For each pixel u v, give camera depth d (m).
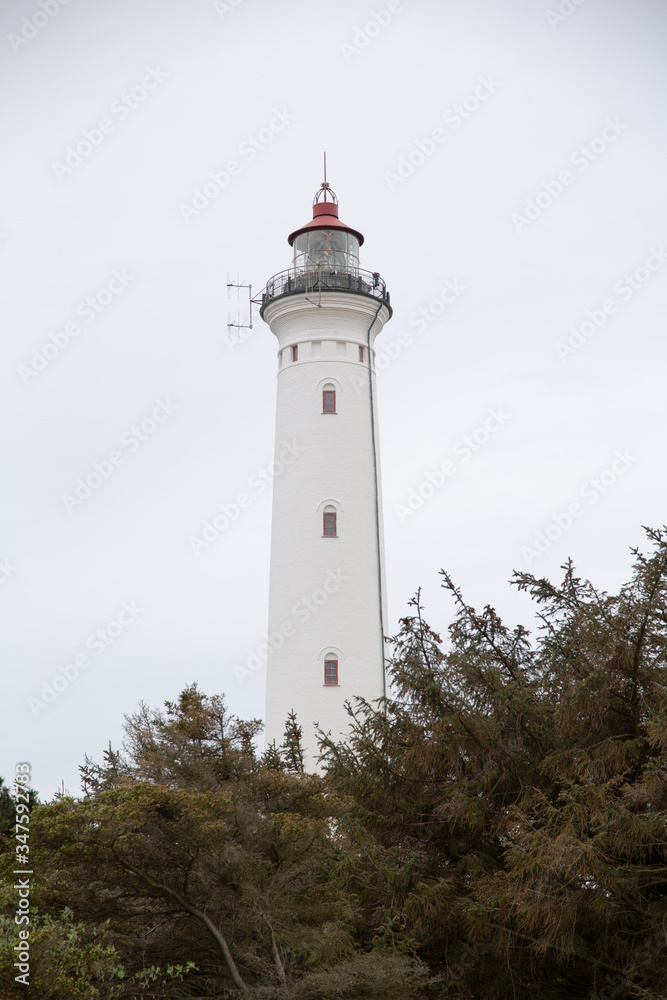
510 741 22.73
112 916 20.08
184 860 19.59
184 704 24.12
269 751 27.23
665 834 19.52
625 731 22.42
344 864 21.80
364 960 19.78
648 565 22.45
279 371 47.72
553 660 23.45
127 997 19.67
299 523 44.88
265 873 20.55
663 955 19.66
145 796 18.94
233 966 19.84
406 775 24.03
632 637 22.41
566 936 19.61
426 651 24.33
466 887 22.05
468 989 21.66
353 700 42.81
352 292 46.59
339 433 45.72
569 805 19.73
